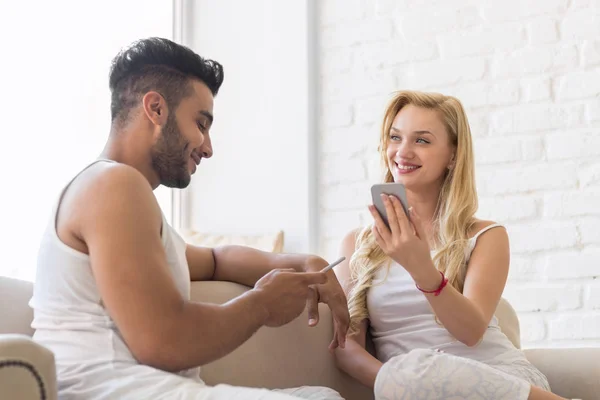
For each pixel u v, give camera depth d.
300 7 3.30
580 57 2.88
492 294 1.81
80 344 1.23
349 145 3.19
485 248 1.87
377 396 1.44
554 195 2.85
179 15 3.49
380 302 1.87
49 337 1.26
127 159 1.44
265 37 3.36
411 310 1.84
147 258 1.20
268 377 1.65
